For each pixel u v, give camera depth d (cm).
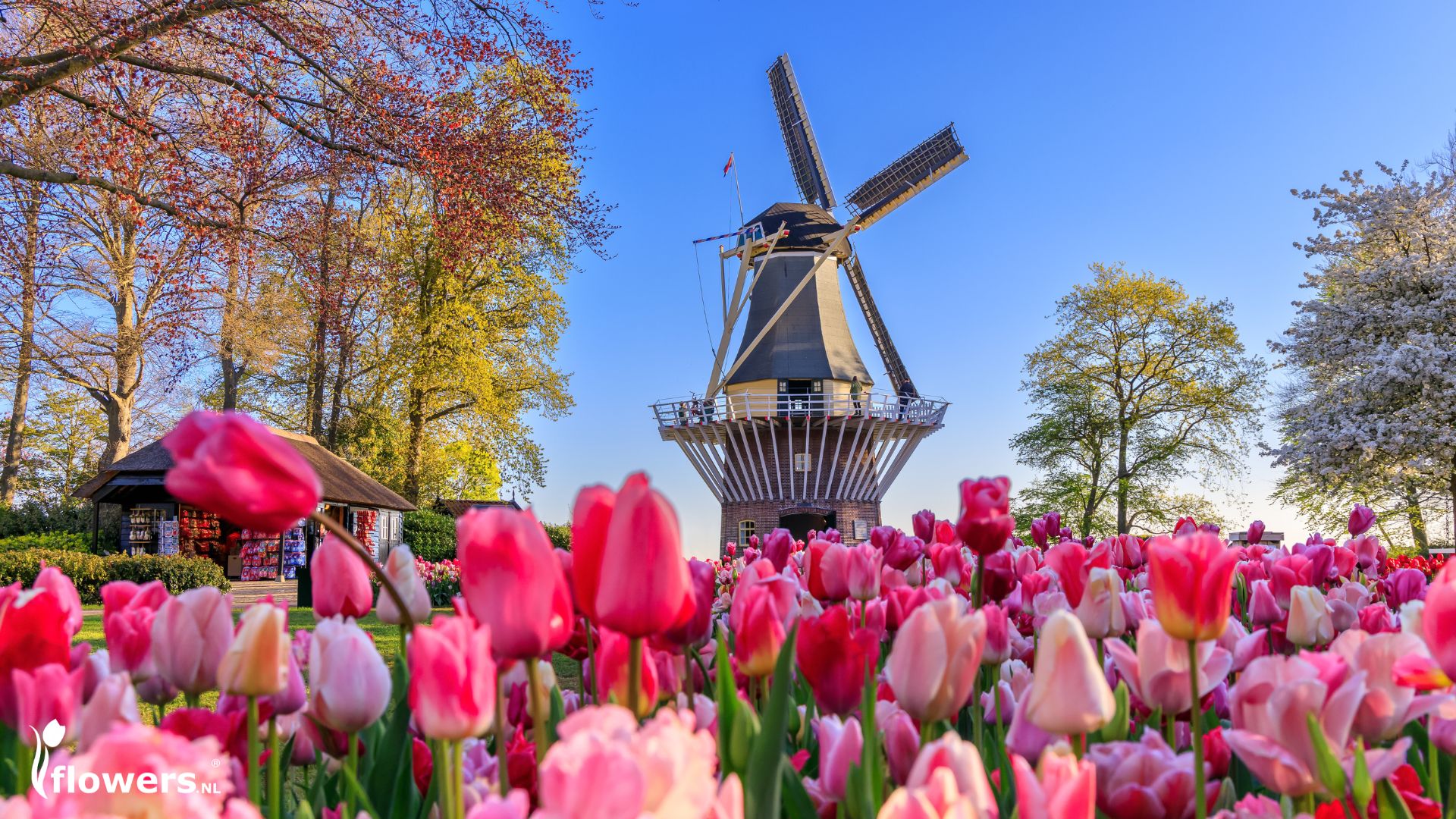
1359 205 3066
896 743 150
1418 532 2994
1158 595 144
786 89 4309
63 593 159
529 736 200
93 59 1420
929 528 421
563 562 175
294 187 2109
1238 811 138
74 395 3972
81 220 2255
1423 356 2700
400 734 164
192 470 110
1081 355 4281
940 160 3791
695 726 182
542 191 1958
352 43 1681
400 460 3638
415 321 3384
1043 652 130
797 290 3909
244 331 2536
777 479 3825
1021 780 102
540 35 1717
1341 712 130
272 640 141
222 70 1688
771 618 185
